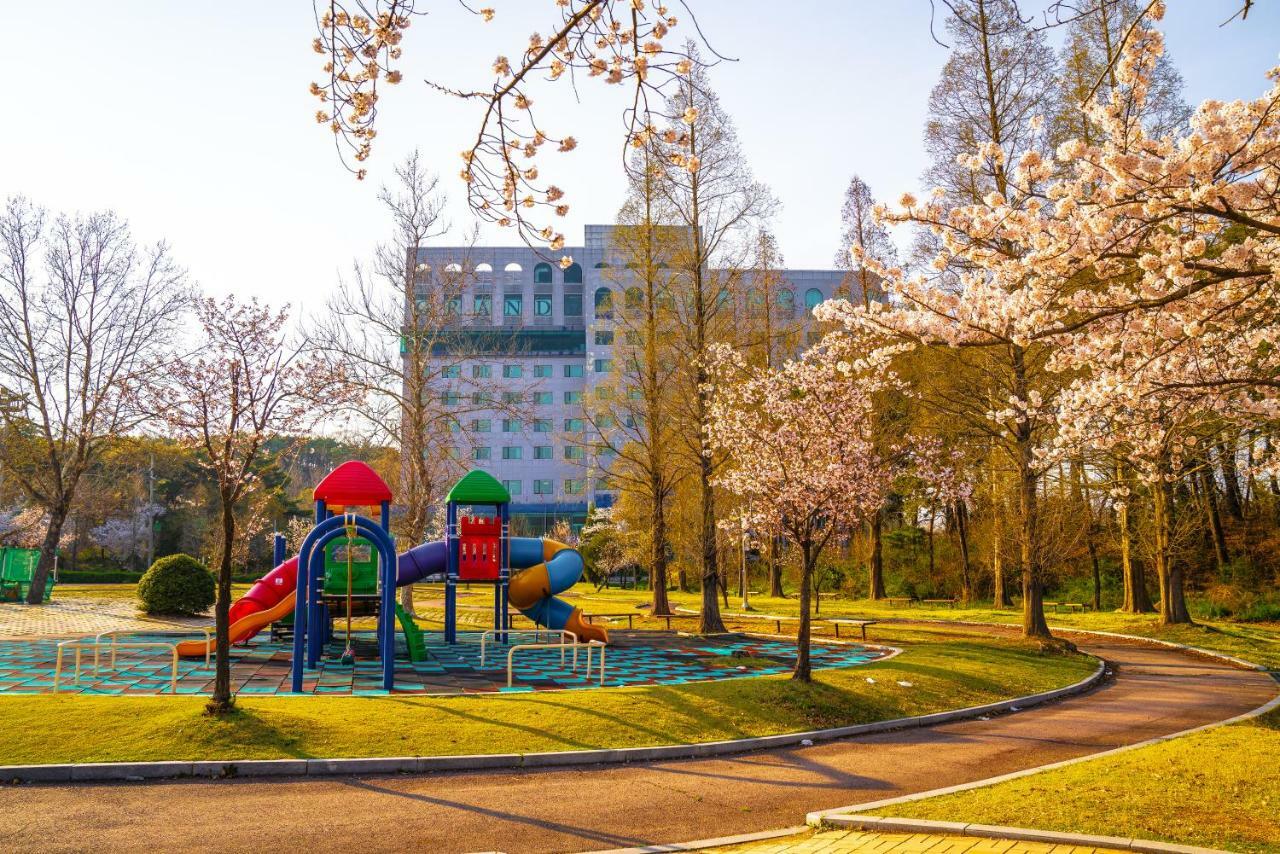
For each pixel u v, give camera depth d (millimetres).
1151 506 31766
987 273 11461
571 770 10328
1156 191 8031
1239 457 28469
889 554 50812
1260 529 35375
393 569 15516
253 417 12523
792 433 16625
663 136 6176
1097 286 13000
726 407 19938
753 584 57125
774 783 9883
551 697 13453
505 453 82500
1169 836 6812
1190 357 10180
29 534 47156
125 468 53125
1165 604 28734
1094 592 39031
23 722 10555
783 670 19062
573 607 23266
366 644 21969
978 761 11062
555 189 6391
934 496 41250
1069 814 7496
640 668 19078
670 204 28000
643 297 29547
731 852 7324
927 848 6945
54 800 8414
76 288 32531
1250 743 10578
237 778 9430
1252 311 10914
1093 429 13234
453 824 8023
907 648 23391
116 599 35469
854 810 8133
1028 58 23312
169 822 7812
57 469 32812
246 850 7121
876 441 27094
